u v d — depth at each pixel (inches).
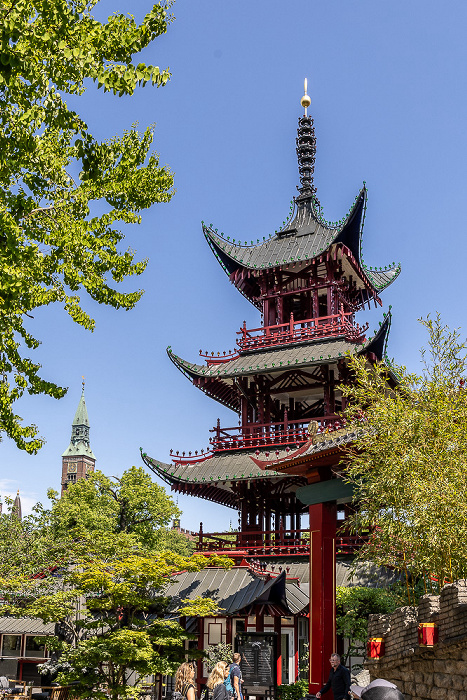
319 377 1766.7
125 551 1302.9
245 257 2017.7
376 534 698.8
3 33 435.8
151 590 1334.9
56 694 1248.2
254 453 1738.4
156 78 490.6
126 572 1194.6
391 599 1133.1
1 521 1969.7
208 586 1381.6
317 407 1939.0
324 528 821.9
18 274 494.0
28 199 549.0
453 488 584.4
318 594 799.7
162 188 616.1
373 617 682.2
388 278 2196.1
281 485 1732.3
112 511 2536.9
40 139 566.6
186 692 507.8
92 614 1318.9
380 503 661.3
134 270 624.4
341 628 1157.1
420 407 657.6
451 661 506.9
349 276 2017.7
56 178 573.9
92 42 496.1
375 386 748.0
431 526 583.5
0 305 508.4
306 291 1948.8
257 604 1301.7
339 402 1875.0
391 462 624.4
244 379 1851.6
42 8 447.8
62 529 2388.0
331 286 1891.0
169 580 1261.1
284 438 1742.1
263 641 1122.0
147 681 1475.1
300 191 2172.7
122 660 1099.3
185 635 1245.7
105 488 2474.2
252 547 1581.0
